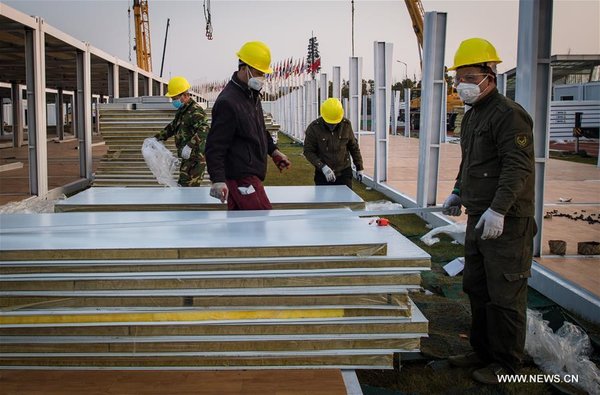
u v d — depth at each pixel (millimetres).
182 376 3129
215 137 4156
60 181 12906
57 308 3096
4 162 17938
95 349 3113
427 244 6855
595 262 5730
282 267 3104
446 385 3490
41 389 2996
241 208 4371
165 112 10602
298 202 4828
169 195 5277
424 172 8547
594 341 4023
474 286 3648
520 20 5633
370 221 3955
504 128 3275
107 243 3176
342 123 6941
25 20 9906
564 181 12320
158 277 3080
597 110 22609
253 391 2986
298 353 3148
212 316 3102
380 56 11664
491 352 3561
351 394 2973
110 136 10555
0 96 35625
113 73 17719
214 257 3082
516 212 3316
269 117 10164
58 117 29203
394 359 3756
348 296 3137
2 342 3102
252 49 4195
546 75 5656
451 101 33844
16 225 3711
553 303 4973
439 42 8500
